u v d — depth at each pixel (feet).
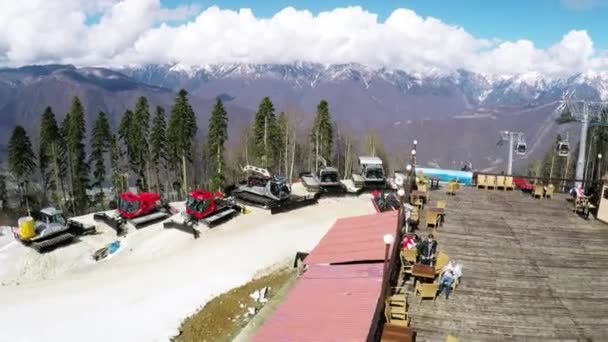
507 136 146.61
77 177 206.80
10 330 72.59
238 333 68.74
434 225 84.02
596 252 76.59
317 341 45.19
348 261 63.98
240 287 85.81
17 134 198.39
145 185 232.94
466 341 52.90
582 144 117.80
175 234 123.85
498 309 59.36
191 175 255.91
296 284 59.26
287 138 248.11
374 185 158.81
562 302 61.57
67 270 110.42
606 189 89.10
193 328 71.56
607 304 61.46
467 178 122.62
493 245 77.92
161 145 210.79
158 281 91.66
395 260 67.05
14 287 94.32
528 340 53.52
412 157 110.01
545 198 105.60
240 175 266.36
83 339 69.15
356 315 49.32
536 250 76.59
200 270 96.32
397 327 50.37
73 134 203.82
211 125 205.16
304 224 124.88
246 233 120.06
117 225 132.98
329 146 231.71
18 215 209.36
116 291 87.45
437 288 60.34
